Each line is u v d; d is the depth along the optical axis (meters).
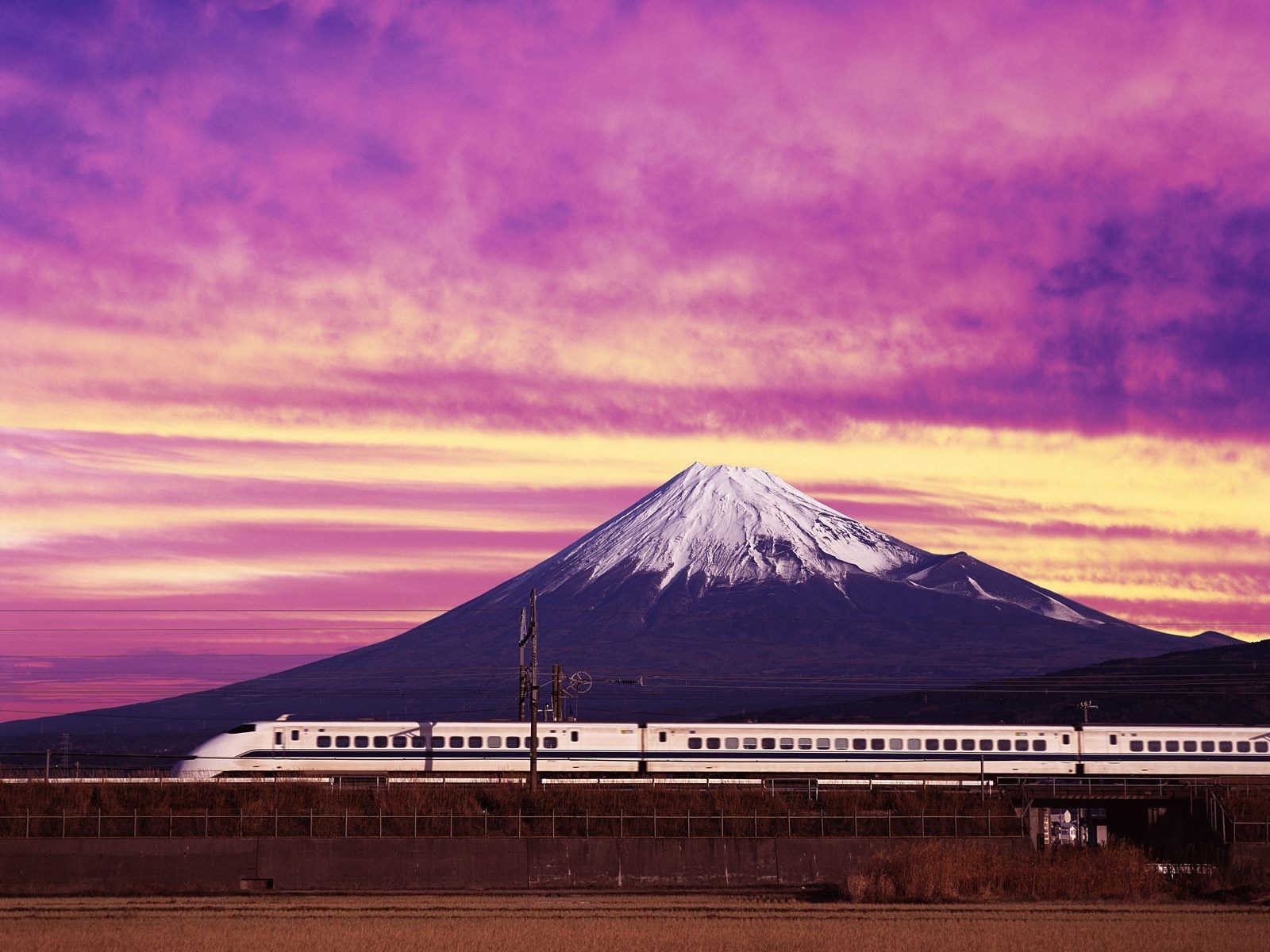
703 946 49.44
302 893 71.69
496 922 56.00
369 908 62.25
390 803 81.69
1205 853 83.75
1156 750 99.62
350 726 92.31
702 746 94.75
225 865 75.00
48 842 74.12
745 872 78.38
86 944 49.47
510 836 78.38
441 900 66.75
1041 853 74.94
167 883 74.19
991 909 62.56
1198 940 51.59
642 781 90.19
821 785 91.31
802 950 48.56
